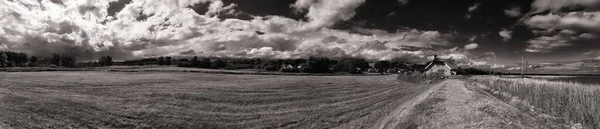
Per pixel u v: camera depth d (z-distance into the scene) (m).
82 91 27.20
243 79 51.19
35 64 104.19
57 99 20.75
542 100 18.39
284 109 23.56
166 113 20.00
